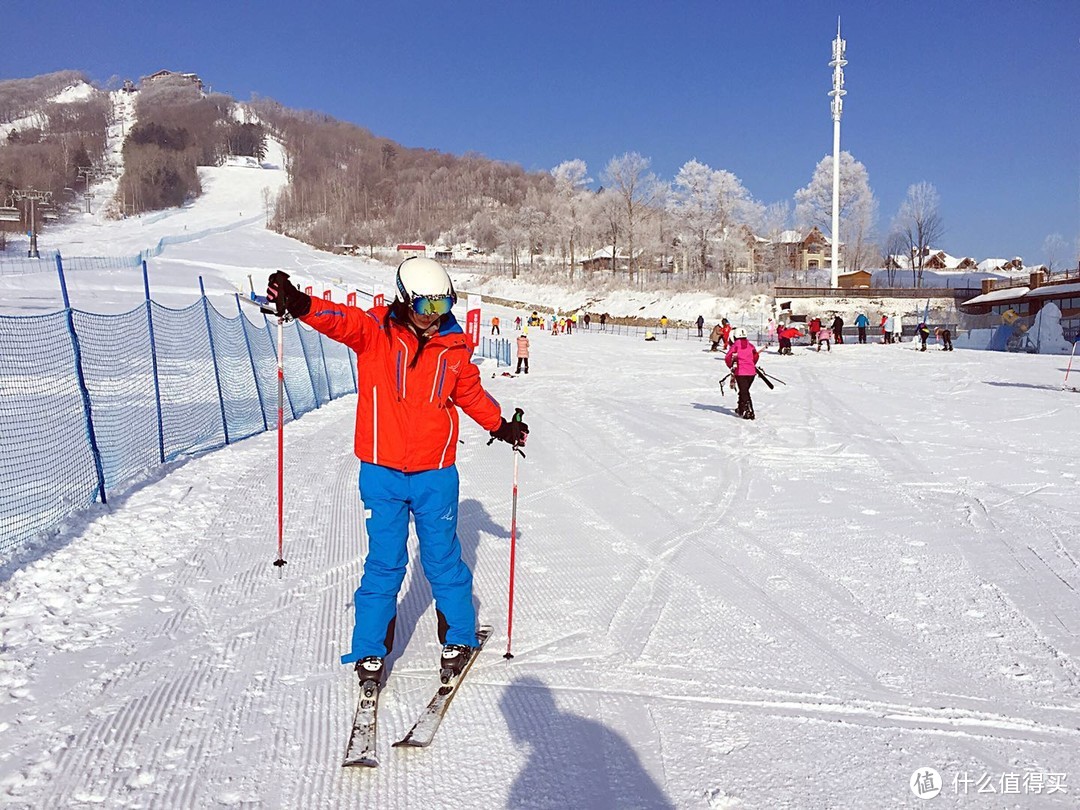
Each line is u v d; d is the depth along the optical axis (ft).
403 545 11.83
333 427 39.91
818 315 159.22
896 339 123.03
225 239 390.21
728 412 47.29
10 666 12.18
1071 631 13.97
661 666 12.56
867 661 12.74
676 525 21.58
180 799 9.02
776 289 161.27
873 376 69.05
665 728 10.64
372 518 11.71
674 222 255.09
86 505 21.70
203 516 21.58
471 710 11.13
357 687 11.86
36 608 14.58
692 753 10.02
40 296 116.26
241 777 9.48
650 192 259.80
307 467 29.09
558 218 288.92
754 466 30.40
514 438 12.52
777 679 12.09
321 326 11.01
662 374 76.28
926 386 60.64
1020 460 31.17
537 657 12.90
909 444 35.29
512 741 10.32
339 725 10.75
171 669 12.33
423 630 13.98
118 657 12.69
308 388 48.80
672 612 14.94
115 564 17.24
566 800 9.05
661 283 230.27
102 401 36.45
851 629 14.08
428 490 11.69
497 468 29.60
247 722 10.79
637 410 48.37
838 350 105.09
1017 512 22.90
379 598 11.59
